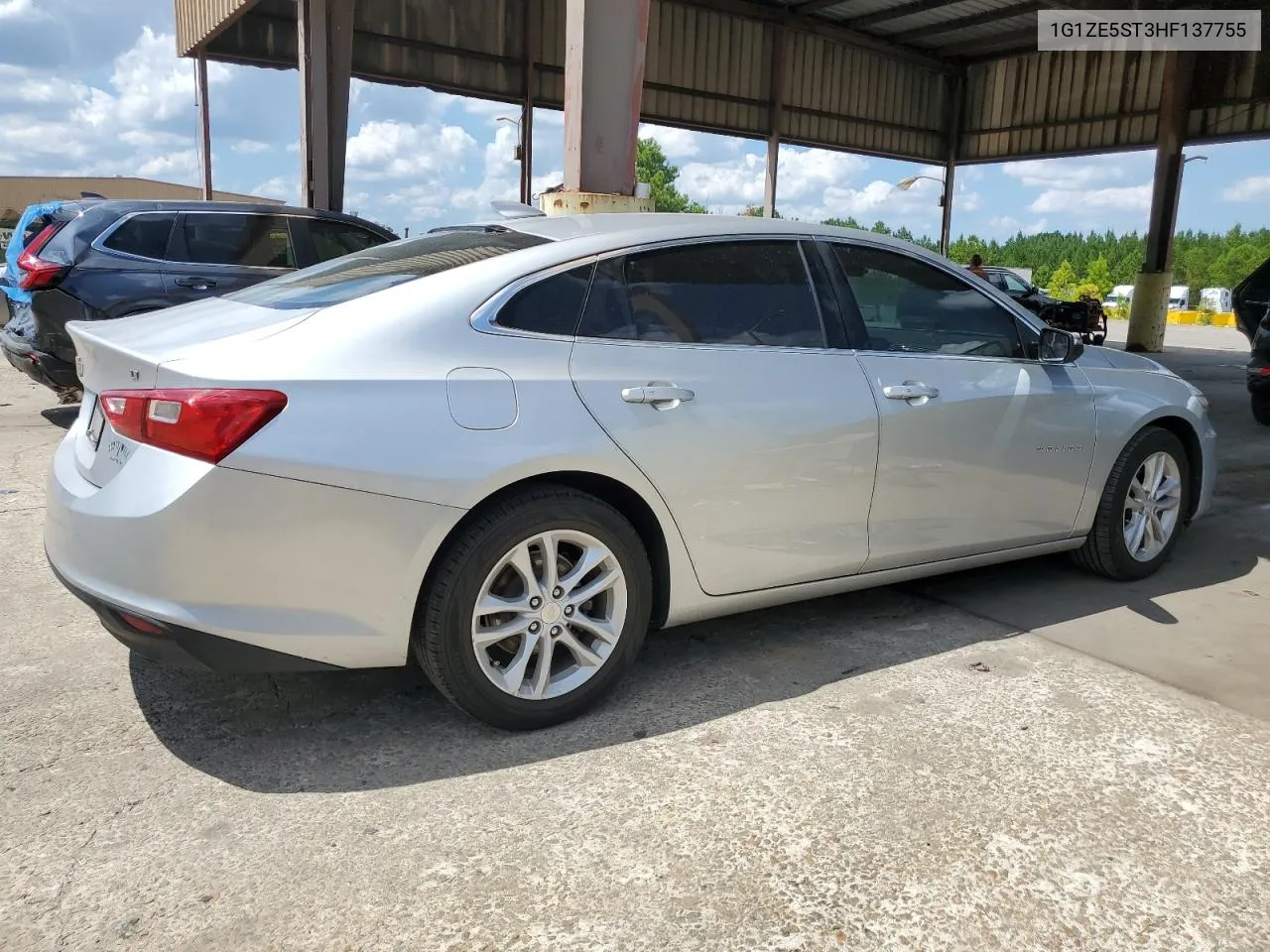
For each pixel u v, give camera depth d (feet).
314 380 7.60
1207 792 7.83
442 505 7.88
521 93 60.90
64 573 7.95
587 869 6.77
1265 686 9.92
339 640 7.79
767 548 9.87
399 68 56.29
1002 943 6.06
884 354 10.82
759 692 9.73
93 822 7.29
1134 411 12.95
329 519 7.54
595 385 8.75
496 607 8.38
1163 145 61.82
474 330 8.45
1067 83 72.18
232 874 6.67
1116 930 6.18
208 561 7.30
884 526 10.70
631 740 8.71
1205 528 16.63
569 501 8.57
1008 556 12.27
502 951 5.94
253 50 56.03
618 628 9.09
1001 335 12.03
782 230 10.57
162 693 9.61
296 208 24.50
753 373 9.71
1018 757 8.39
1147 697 9.63
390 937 6.05
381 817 7.41
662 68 63.77
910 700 9.53
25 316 22.13
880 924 6.21
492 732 8.86
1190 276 323.57
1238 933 6.17
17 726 8.86
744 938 6.07
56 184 140.36
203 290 22.22
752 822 7.36
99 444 8.27
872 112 75.51
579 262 9.14
